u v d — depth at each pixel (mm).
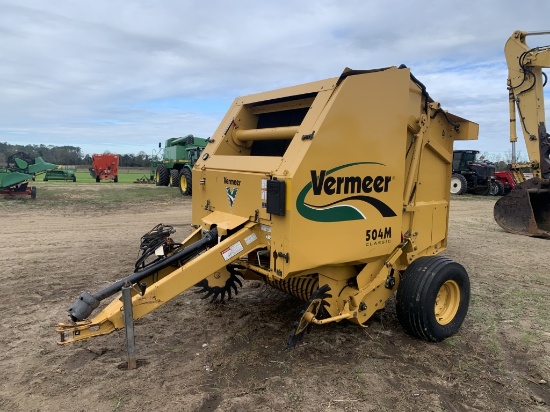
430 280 4164
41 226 10492
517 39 10547
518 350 4289
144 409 3145
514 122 10914
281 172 3588
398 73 4043
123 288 3461
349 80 3721
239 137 4977
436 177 4973
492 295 5891
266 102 4871
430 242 4926
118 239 9016
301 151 3553
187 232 10141
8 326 4543
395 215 4219
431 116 4648
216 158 4785
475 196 21953
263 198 3785
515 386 3613
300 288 4395
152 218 12227
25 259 7227
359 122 3805
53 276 6293
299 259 3566
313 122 3672
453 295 4527
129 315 3479
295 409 3201
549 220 10531
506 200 10828
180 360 3889
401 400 3357
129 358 3643
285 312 5039
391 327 4676
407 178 4469
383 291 4367
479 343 4402
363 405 3275
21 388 3385
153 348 4113
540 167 10508
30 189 16219
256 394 3377
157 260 3910
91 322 3363
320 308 3840
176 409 3145
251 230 3906
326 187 3654
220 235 3982
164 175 24516
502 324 4914
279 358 3959
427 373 3771
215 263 3740
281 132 4285
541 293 5996
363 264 4203
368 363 3904
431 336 4258
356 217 3898
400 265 4562
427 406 3287
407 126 4273
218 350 4094
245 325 4672
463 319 4578
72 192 19625
